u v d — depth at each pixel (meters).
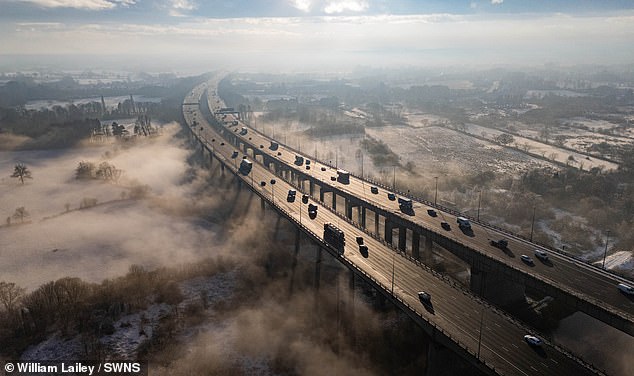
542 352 70.00
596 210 164.62
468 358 69.94
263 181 172.88
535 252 103.19
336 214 136.38
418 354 97.12
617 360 94.69
